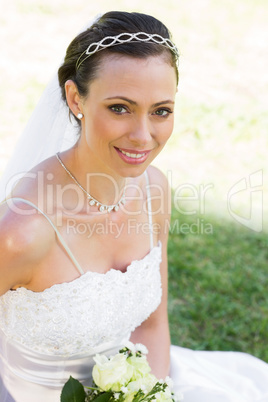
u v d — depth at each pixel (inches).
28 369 133.7
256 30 604.1
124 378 115.5
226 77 503.2
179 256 284.4
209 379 155.3
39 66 499.8
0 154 365.1
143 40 111.7
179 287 264.8
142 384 116.6
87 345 131.3
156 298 147.6
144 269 140.0
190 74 503.2
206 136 405.4
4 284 121.1
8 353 134.5
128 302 135.2
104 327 130.8
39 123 142.2
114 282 130.6
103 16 117.6
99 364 117.5
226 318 249.0
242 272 278.1
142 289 139.9
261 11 652.1
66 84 121.7
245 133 413.7
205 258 286.0
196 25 607.5
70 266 127.8
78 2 634.2
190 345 232.8
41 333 125.8
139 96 111.7
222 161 379.6
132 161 118.6
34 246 120.3
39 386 135.0
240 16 636.7
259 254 293.0
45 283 125.4
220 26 608.4
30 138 143.9
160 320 160.2
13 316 126.3
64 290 124.7
